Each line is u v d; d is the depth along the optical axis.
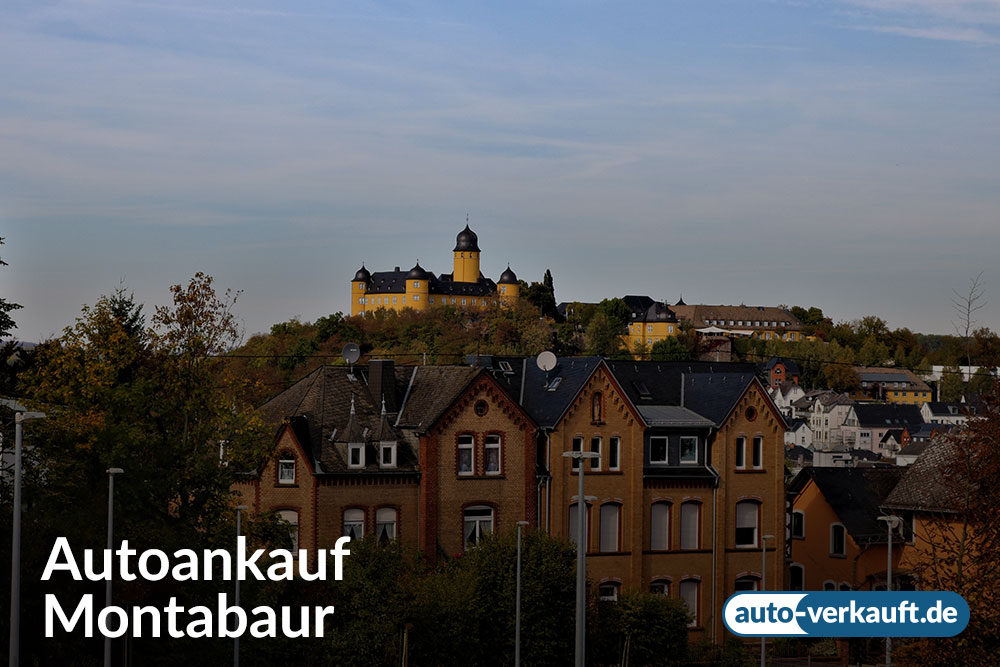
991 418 38.81
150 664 46.78
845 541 72.69
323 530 61.88
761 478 71.19
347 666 50.44
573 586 57.53
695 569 69.31
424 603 52.50
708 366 78.44
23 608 43.50
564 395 68.12
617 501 67.81
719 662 63.97
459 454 64.56
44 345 59.22
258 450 58.00
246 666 48.88
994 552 37.75
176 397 58.38
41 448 52.53
